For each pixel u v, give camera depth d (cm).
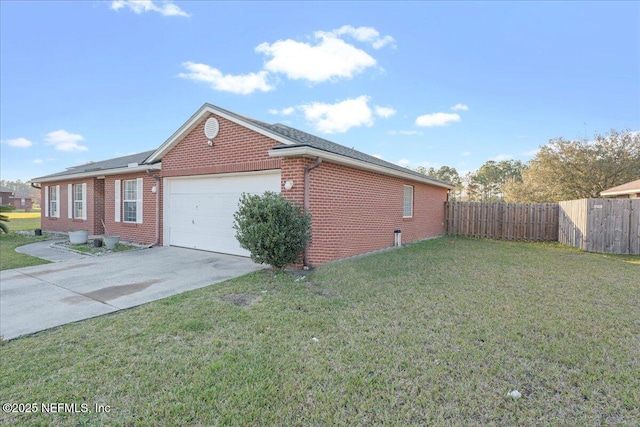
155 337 390
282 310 478
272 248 682
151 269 772
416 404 263
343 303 506
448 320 436
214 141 952
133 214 1241
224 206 961
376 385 288
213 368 316
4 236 1502
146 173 1173
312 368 316
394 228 1205
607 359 334
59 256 959
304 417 249
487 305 497
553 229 1455
